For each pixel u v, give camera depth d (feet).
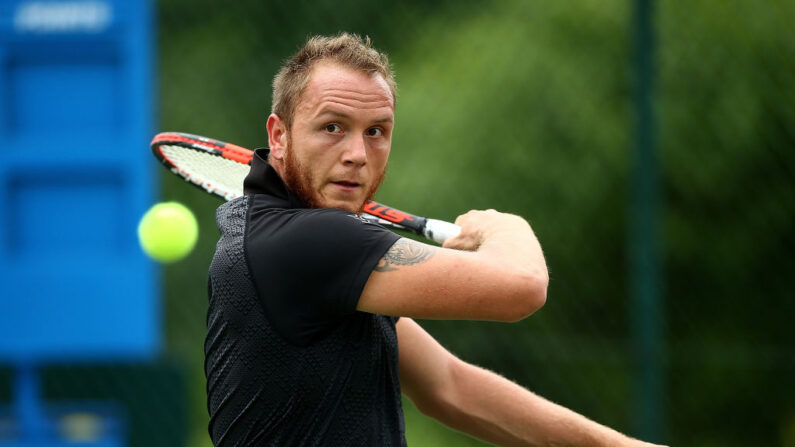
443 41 91.56
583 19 93.09
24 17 57.67
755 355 59.82
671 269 94.63
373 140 23.22
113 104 58.23
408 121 88.28
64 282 57.77
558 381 60.90
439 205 85.61
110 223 58.13
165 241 44.91
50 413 57.62
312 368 21.63
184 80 88.12
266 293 21.66
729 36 85.05
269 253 21.71
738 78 85.87
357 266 21.38
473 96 89.30
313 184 23.02
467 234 23.53
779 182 88.63
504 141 89.04
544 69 91.45
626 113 91.86
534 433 26.40
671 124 89.10
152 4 62.13
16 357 57.47
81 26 57.82
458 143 87.86
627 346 59.31
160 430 57.82
